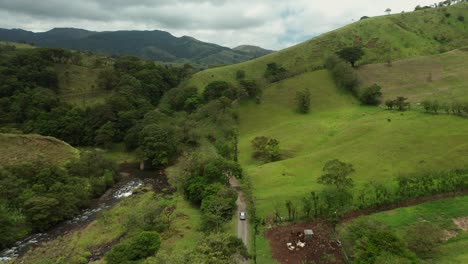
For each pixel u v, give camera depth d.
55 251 56.56
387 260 35.06
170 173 98.62
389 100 122.69
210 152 90.62
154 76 171.25
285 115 131.00
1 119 123.19
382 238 40.03
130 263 45.56
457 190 59.16
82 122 127.88
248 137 116.38
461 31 197.38
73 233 63.31
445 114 96.62
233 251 46.12
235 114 130.00
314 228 55.69
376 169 73.06
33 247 58.47
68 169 87.38
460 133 80.44
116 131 126.19
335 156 84.75
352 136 95.94
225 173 76.12
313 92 145.12
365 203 58.69
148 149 106.31
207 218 57.91
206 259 41.91
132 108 136.38
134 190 85.94
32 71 149.12
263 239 53.72
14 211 65.62
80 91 160.38
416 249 42.53
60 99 146.62
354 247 41.78
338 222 55.28
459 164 67.25
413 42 188.00
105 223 66.50
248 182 75.25
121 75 169.25
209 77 170.62
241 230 56.88
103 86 163.62
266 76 163.25
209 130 114.38
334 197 57.53
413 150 77.62
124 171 104.62
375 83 144.38
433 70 148.00
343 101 137.12
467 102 97.62
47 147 96.62
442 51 175.00
